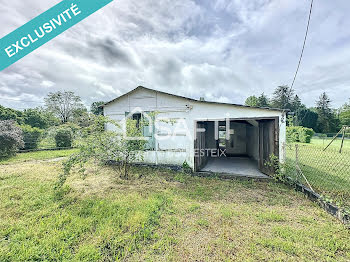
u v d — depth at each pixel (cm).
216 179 561
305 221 303
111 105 790
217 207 358
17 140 995
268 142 589
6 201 377
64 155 1031
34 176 571
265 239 254
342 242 245
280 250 235
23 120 2553
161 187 479
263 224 296
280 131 545
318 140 2234
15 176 572
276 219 308
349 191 416
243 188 472
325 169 626
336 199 364
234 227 287
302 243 246
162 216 321
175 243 251
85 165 732
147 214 321
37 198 394
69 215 318
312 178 514
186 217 319
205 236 265
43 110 3000
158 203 368
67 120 3020
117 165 745
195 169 640
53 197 396
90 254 224
